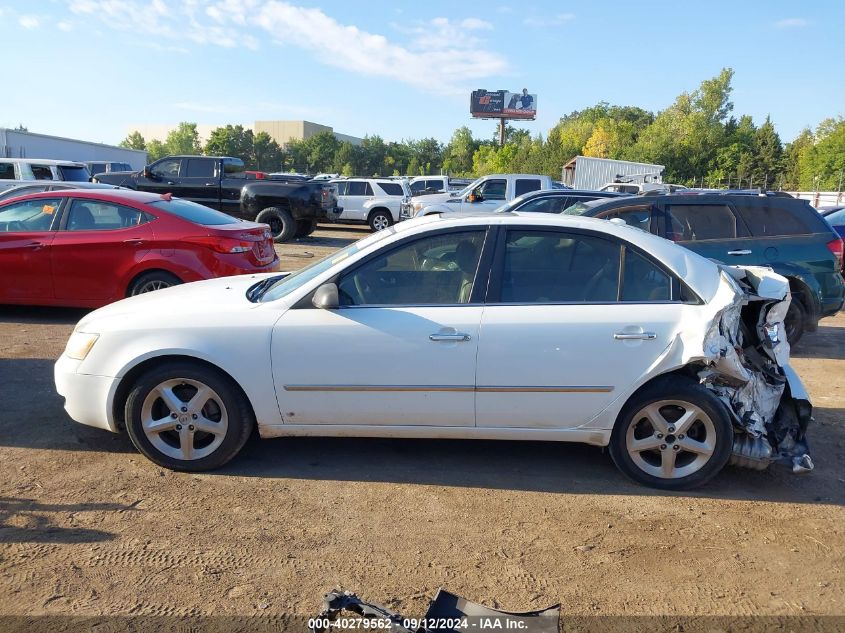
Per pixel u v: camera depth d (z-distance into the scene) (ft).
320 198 57.57
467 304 13.30
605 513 12.51
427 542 11.40
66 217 25.81
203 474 13.73
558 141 229.04
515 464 14.55
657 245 13.58
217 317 13.44
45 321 26.58
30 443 14.97
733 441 13.12
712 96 204.64
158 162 59.26
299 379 13.25
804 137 211.61
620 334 12.84
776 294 13.75
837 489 13.70
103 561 10.60
